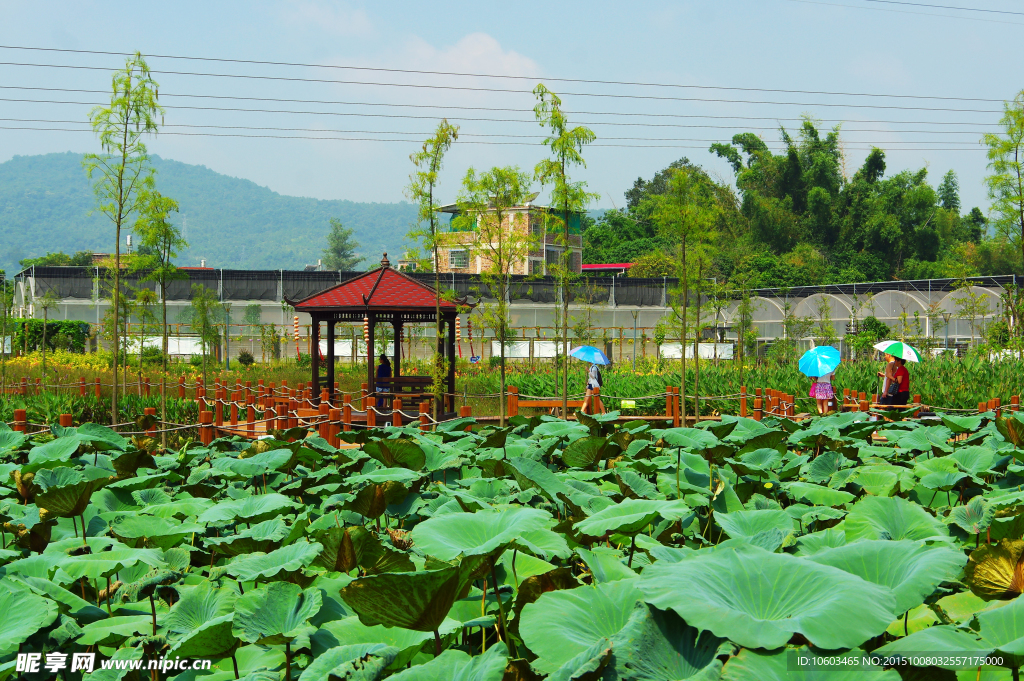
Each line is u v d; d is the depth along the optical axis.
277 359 35.72
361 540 3.62
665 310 44.41
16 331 33.88
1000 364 16.67
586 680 2.05
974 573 2.86
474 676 2.28
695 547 4.58
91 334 36.06
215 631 2.88
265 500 4.89
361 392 15.37
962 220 70.44
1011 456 5.39
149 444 8.04
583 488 5.05
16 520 4.87
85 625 3.43
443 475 6.66
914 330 34.66
